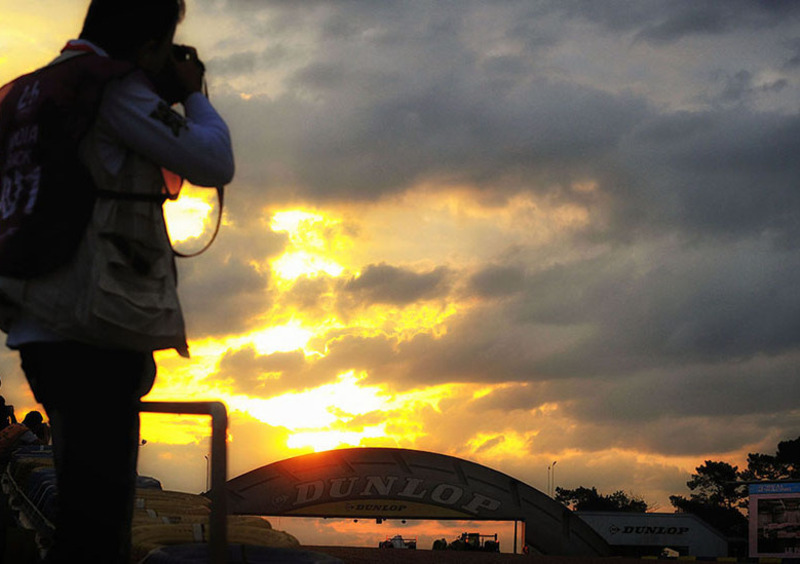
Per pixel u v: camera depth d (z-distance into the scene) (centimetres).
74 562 207
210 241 240
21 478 587
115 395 216
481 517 6159
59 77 213
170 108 220
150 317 214
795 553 5712
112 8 233
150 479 479
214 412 207
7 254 208
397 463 6531
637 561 1459
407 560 1015
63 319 208
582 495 17412
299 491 6297
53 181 208
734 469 15075
